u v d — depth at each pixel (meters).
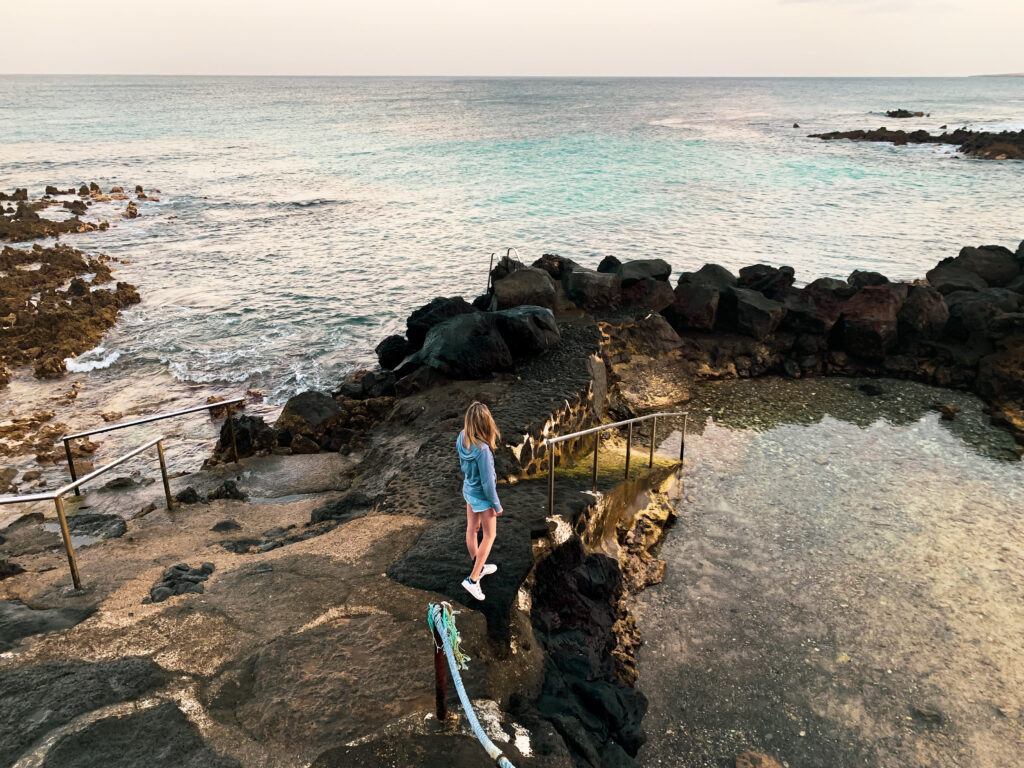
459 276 27.72
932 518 10.10
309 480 10.94
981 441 12.47
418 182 50.97
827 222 34.69
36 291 25.98
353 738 4.55
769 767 6.25
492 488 5.80
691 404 14.32
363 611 5.96
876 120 106.81
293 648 5.39
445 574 6.49
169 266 29.88
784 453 12.12
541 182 49.09
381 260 30.30
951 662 7.49
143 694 4.88
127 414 16.33
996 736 6.60
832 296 16.14
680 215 37.12
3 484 12.78
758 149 66.62
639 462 10.87
